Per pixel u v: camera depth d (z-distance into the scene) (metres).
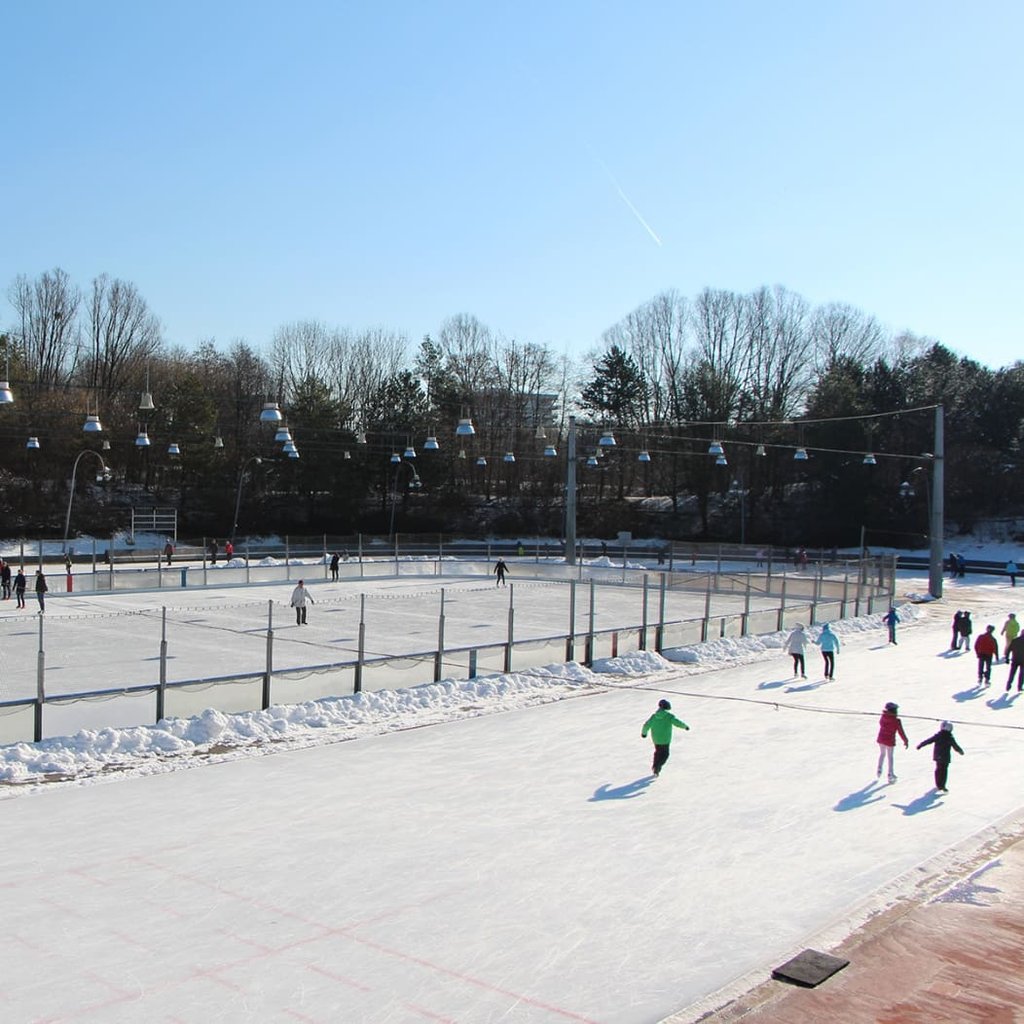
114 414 77.12
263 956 9.83
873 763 17.89
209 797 15.00
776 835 13.84
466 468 91.38
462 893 11.55
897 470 80.12
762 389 92.44
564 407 101.19
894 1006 8.98
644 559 68.00
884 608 40.06
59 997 8.95
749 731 20.23
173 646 29.19
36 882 11.61
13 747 16.48
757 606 41.66
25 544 65.62
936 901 11.53
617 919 10.90
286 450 49.88
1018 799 15.78
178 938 10.20
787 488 89.44
